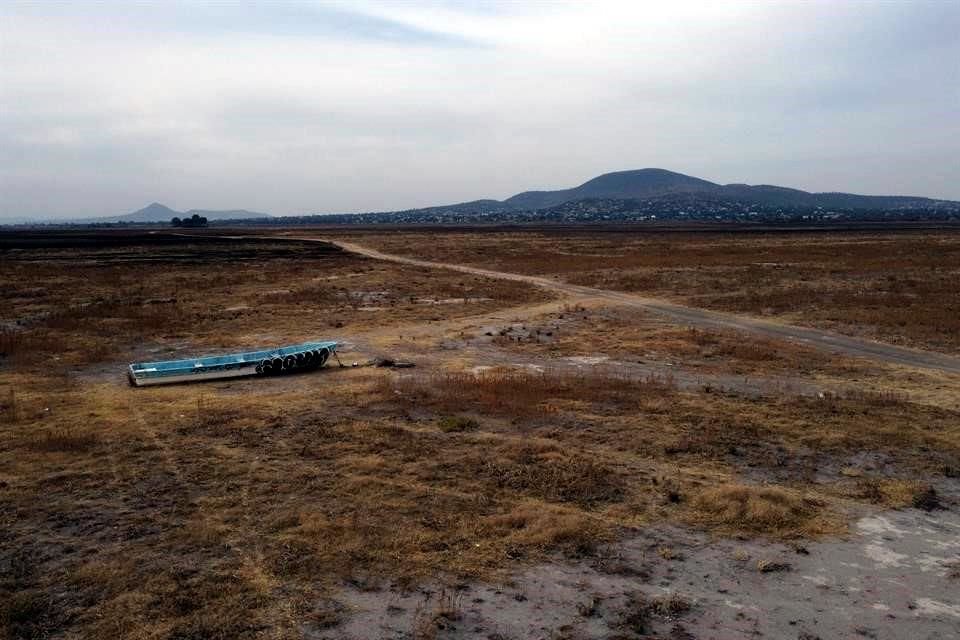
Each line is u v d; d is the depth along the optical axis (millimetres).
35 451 11297
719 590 7402
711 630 6633
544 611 6902
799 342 23172
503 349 21969
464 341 23375
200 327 25766
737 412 14180
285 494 9648
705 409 14352
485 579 7516
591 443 12180
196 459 11023
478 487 10016
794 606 7102
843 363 19844
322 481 10133
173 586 7199
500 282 43156
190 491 9750
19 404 14250
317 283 41281
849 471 11008
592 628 6617
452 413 13898
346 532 8477
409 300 34156
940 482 10672
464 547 8211
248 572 7523
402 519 8906
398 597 7102
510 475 10461
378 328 26000
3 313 28797
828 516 9336
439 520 8883
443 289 38844
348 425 12852
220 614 6691
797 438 12555
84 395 15266
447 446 11781
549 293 37500
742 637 6527
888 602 7207
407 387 15977
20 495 9562
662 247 74375
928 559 8180
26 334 23312
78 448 11484
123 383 16719
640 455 11586
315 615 6719
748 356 20719
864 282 38875
